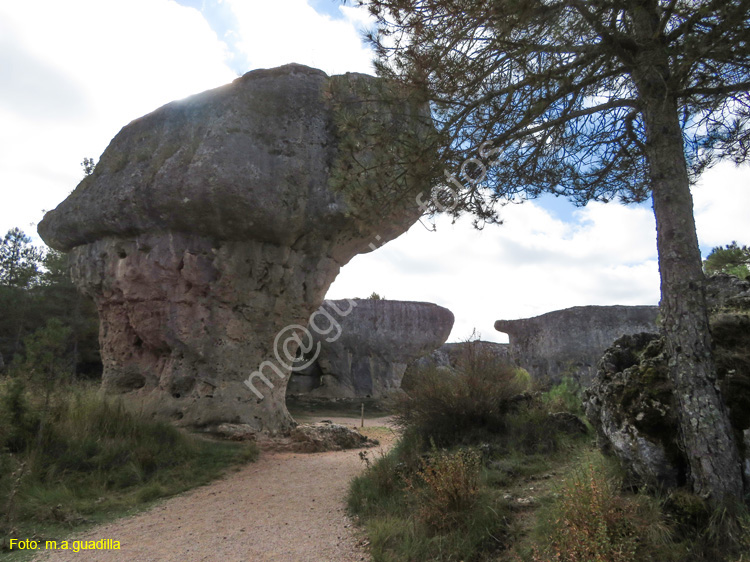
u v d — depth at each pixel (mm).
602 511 3941
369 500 6488
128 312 12508
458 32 5184
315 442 11953
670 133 4910
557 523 4160
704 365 4305
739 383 4570
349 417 23859
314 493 7730
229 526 6199
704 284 4574
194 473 8828
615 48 5094
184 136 11562
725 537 3689
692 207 4781
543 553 3992
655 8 5203
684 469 4391
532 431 8188
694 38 4680
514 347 27656
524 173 6695
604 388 5543
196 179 10719
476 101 5578
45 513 6543
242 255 11859
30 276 25578
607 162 6969
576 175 7094
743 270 9719
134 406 10938
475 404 8695
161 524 6387
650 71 5016
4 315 23625
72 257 13461
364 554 4941
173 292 11836
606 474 4852
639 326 23391
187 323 11828
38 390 9219
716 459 4055
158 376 12445
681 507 4047
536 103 5215
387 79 5723
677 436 4492
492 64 5398
